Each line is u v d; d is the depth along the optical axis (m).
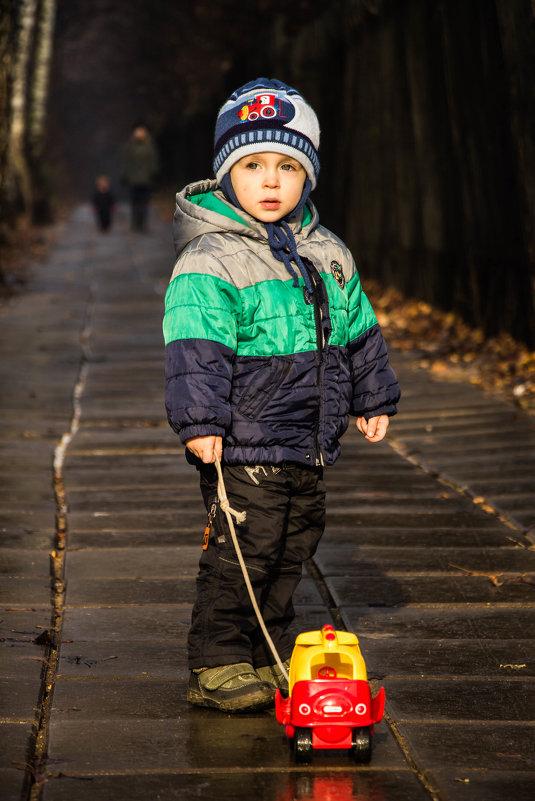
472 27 16.64
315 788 4.52
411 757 4.81
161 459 11.04
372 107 23.44
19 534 8.34
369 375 5.69
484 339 17.25
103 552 7.95
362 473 10.49
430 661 5.95
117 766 4.70
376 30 22.61
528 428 12.20
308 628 6.48
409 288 21.78
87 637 6.28
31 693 5.43
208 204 5.48
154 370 16.17
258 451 5.15
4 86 26.25
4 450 11.30
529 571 7.55
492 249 16.75
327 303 5.30
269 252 5.30
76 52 95.12
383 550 8.03
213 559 5.30
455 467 10.63
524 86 14.15
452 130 17.91
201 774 4.64
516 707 5.34
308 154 5.31
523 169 14.41
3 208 33.06
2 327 20.19
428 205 19.95
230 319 5.14
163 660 5.95
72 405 13.68
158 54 72.94
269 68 32.88
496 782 4.55
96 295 24.97
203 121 54.81
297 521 5.42
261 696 5.18
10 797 4.35
